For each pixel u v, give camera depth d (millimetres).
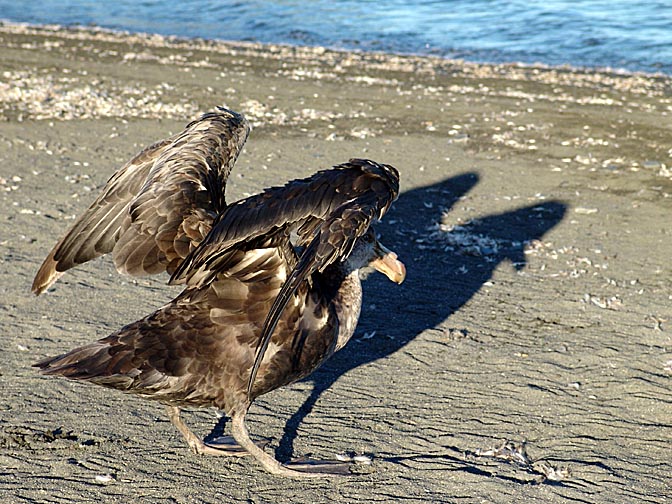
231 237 4883
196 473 6188
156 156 6312
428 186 13414
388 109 18469
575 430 6730
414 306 9188
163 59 24078
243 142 6355
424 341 8344
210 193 5898
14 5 38875
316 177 4988
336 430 6754
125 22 34750
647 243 11102
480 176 13945
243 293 5805
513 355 8055
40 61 22781
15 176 13070
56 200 12078
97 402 7086
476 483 5973
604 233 11453
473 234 11406
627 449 6457
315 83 21109
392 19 35000
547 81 22406
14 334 8188
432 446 6516
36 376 7426
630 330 8578
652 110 18625
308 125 16969
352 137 16094
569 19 33375
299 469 6148
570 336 8469
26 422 6723
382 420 6895
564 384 7484
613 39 29844
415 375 7672
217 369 5770
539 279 9961
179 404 5902
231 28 33656
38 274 6312
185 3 39375
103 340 5586
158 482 6055
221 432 6801
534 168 14383
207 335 5727
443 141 15984
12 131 15742
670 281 9852
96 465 6227
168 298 9203
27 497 5824
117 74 21422
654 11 34438
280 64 24000
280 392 7332
